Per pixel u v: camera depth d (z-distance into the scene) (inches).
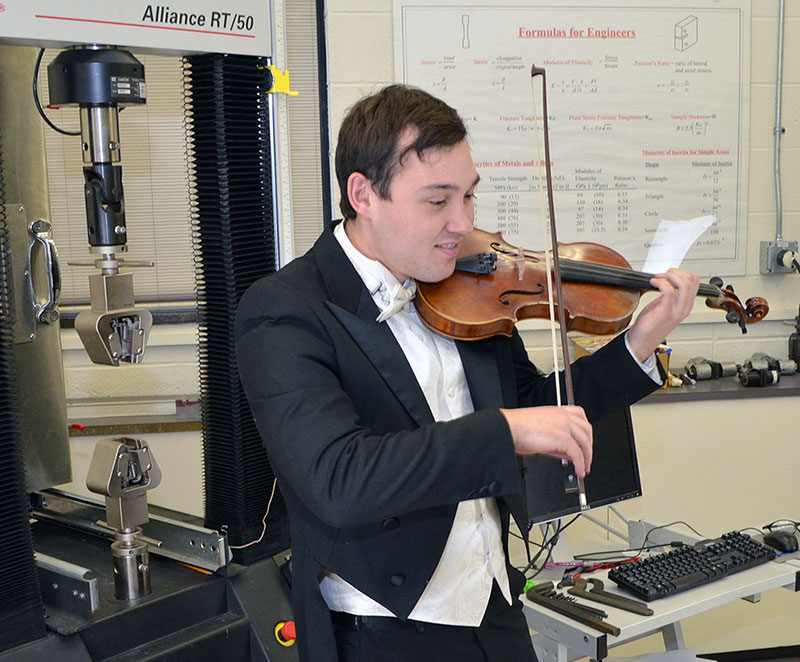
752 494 119.4
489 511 53.4
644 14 119.4
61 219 119.2
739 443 118.2
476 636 51.8
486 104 118.6
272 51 67.8
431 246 47.0
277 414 43.3
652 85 121.0
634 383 54.1
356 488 40.4
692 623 122.6
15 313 69.4
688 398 115.6
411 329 52.1
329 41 116.1
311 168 120.3
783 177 126.6
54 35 55.5
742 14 121.2
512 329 55.0
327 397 43.4
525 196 120.6
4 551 55.4
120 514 61.5
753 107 124.3
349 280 49.8
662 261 123.7
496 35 117.4
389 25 116.7
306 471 41.5
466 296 56.1
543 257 62.6
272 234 70.9
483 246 62.7
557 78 119.2
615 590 77.7
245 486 69.7
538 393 57.3
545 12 117.7
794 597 122.5
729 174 124.0
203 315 69.9
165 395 118.6
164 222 121.0
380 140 45.7
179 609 63.1
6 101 68.6
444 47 117.0
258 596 66.2
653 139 122.0
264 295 47.4
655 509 117.8
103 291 58.7
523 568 87.5
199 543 67.0
